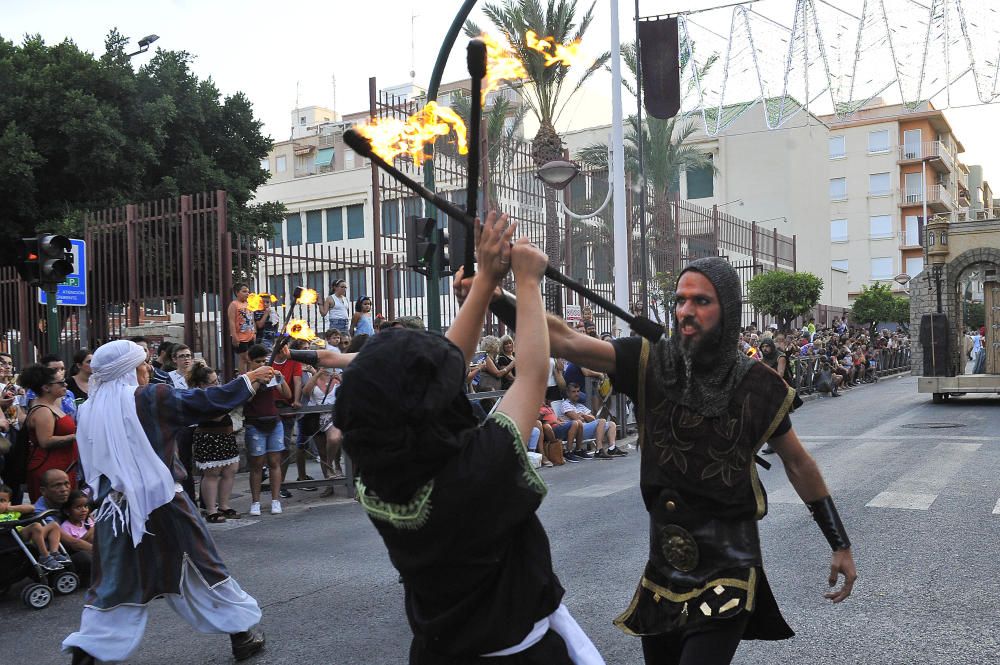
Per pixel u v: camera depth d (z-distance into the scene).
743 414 2.41
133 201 20.23
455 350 1.75
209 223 12.73
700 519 2.43
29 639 5.16
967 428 13.62
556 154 19.17
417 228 9.03
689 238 25.64
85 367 8.98
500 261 1.91
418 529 1.68
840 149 62.59
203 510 8.67
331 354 2.59
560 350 2.50
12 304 15.11
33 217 19.80
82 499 6.65
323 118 65.94
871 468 9.87
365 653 4.52
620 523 7.37
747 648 4.32
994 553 5.93
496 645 1.73
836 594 2.64
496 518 1.71
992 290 18.36
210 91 22.42
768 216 42.84
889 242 61.12
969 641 4.30
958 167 73.69
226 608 4.39
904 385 25.88
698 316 2.40
